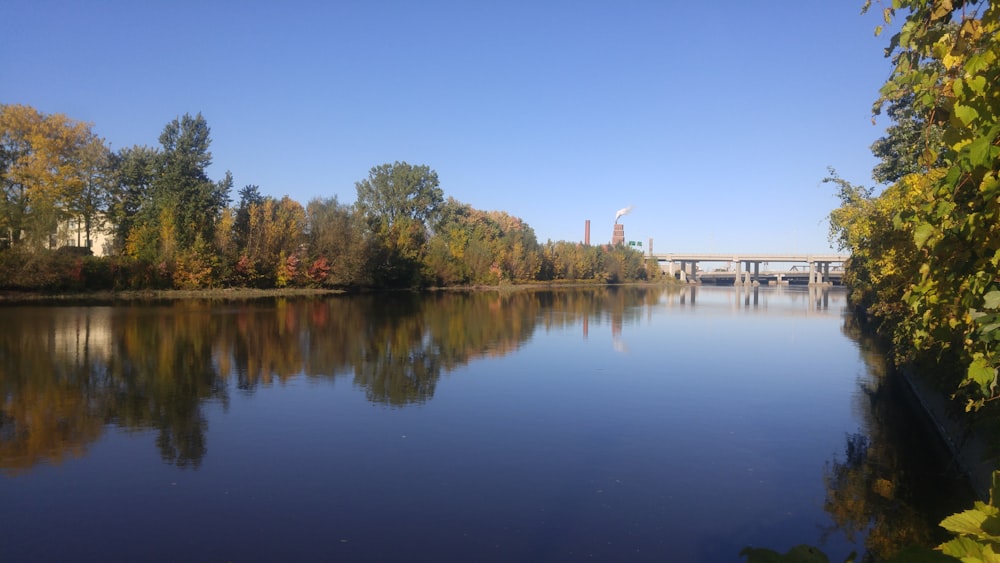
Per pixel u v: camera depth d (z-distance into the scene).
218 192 52.31
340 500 7.83
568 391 14.59
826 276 111.62
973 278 3.30
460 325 29.77
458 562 6.29
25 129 46.06
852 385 15.99
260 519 7.23
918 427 11.78
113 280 44.38
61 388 14.10
